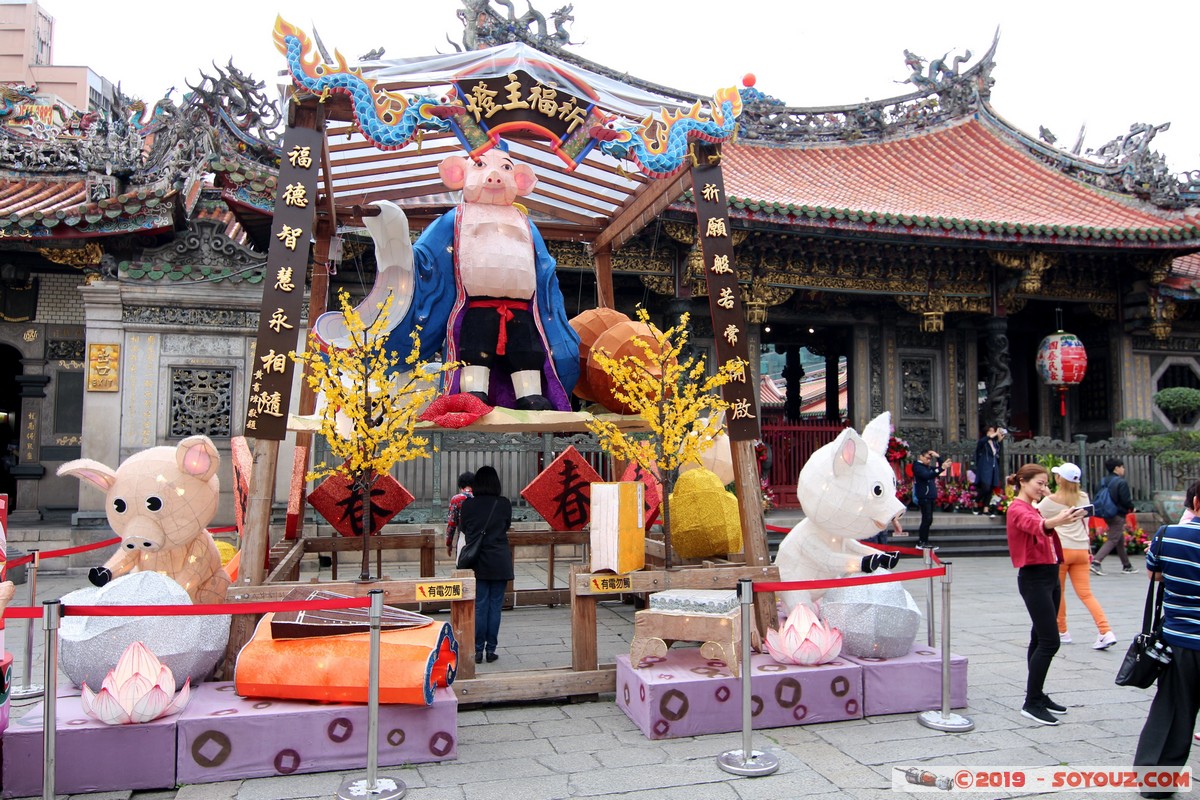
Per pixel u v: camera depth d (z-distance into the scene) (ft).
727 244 21.89
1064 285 60.75
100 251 42.98
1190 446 53.83
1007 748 16.51
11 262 45.42
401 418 18.56
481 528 22.99
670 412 20.04
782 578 20.62
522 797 14.06
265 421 18.12
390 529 42.55
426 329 22.33
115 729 14.33
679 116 21.61
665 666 18.37
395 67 19.65
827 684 18.03
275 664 15.64
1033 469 19.07
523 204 27.81
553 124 21.33
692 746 16.47
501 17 56.13
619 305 58.49
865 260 56.59
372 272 51.80
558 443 44.98
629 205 26.76
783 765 15.47
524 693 18.66
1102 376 64.69
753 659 18.78
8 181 46.26
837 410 73.46
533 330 23.09
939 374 63.57
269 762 14.90
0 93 48.37
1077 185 64.90
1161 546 14.80
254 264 43.16
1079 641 26.91
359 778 14.75
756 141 66.54
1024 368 72.90
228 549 23.58
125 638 15.75
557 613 30.19
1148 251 56.75
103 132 43.68
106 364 41.47
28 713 15.21
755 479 20.85
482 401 22.54
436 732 15.65
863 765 15.52
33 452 45.98
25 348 46.29
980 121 73.00
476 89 20.39
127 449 41.32
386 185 26.32
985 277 59.00
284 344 18.31
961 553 49.75
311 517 42.16
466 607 18.60
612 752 16.15
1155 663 14.52
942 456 61.62
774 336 74.23
